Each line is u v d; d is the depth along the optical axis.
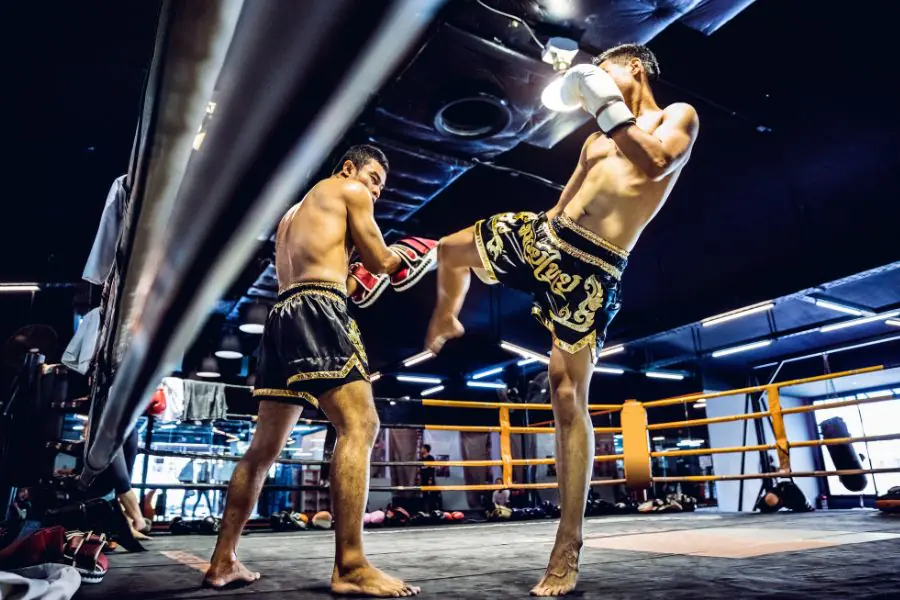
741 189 7.94
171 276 0.37
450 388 16.27
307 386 1.85
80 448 3.30
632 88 2.13
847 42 5.54
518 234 2.08
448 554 2.73
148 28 5.41
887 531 3.31
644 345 13.12
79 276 9.35
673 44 5.70
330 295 1.93
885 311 10.26
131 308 0.50
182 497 10.18
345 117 0.21
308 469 10.23
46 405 3.19
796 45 5.64
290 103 0.20
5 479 3.09
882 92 6.05
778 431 5.73
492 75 4.68
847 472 5.23
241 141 0.23
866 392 13.83
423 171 6.10
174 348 0.50
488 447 12.28
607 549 2.68
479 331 13.55
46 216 8.50
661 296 11.20
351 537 1.70
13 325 9.07
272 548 3.28
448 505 11.54
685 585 1.66
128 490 3.83
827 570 1.90
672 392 15.05
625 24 4.32
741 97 6.37
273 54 0.19
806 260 8.80
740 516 5.57
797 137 6.89
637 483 6.30
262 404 2.06
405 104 4.94
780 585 1.63
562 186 7.54
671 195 8.21
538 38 4.34
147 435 5.31
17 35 5.43
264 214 0.27
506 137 5.50
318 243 1.98
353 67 0.19
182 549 3.35
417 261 2.10
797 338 12.62
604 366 13.55
